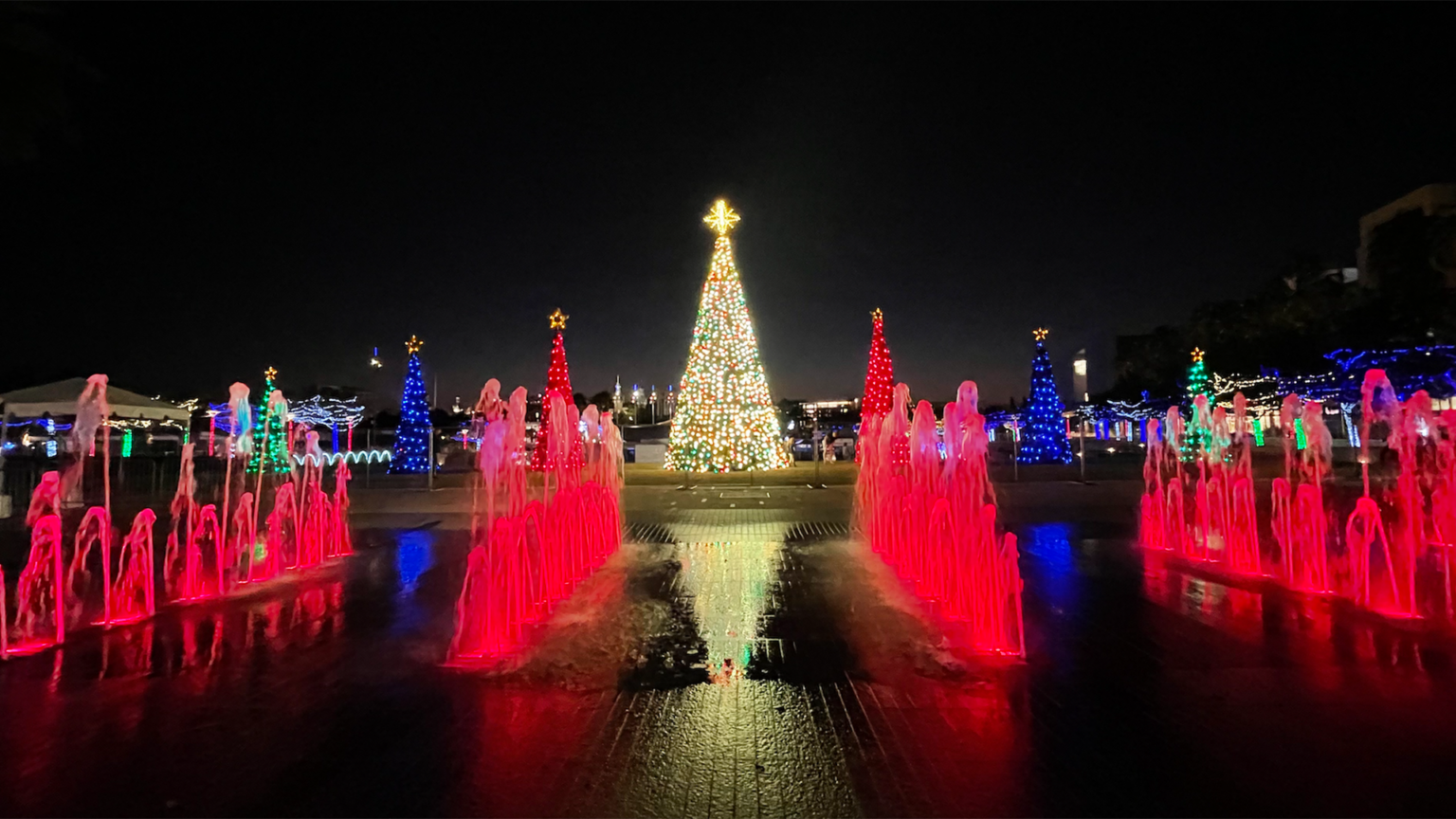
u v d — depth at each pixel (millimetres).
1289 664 5789
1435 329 25688
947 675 5609
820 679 5543
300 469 32438
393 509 18156
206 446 33344
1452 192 33781
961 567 7867
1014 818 3568
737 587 8867
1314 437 9711
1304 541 9992
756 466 26875
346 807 3701
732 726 4676
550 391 28281
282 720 4785
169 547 11969
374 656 6172
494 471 7938
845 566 10219
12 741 4484
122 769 4113
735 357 26891
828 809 3676
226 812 3652
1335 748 4273
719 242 27000
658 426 46938
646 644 6480
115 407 25094
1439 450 11711
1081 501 18375
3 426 22641
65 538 13281
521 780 3973
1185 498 18359
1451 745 4293
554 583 9117
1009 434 47750
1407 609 7512
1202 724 4633
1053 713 4840
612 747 4379
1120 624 7000
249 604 8141
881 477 11930
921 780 3951
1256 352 33500
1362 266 38375
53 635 6871
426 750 4340
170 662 6051
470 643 6531
